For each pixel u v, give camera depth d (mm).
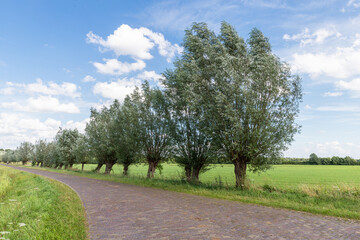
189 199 13195
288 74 17250
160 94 25516
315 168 89000
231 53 18891
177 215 9031
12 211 9016
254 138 16250
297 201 12570
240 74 17125
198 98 18609
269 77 16281
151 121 26938
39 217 8148
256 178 42438
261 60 16859
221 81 17406
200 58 19219
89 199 13164
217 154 19000
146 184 21922
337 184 14703
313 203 11828
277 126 16578
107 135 36875
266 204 11492
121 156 34094
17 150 128750
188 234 6598
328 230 7047
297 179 41344
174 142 23328
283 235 6504
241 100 16656
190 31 20531
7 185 22875
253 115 16078
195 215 9016
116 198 13547
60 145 61781
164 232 6805
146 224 7730
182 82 21156
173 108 23641
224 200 12875
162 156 27391
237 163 18203
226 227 7305
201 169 24656
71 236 6461
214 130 18047
